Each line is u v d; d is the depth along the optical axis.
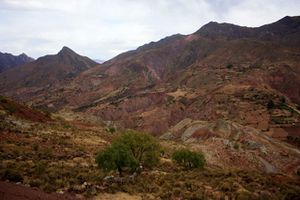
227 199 28.39
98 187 25.62
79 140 61.88
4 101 80.06
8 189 19.67
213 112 178.50
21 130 58.72
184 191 28.50
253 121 157.00
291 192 33.59
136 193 26.41
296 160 81.75
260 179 38.50
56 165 33.94
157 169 42.59
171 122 187.50
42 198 19.41
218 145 79.88
